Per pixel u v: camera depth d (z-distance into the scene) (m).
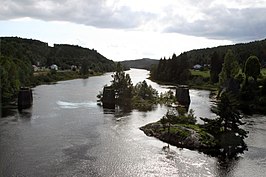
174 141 68.00
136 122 88.69
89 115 98.25
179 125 74.75
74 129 79.12
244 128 81.88
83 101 127.00
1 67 127.94
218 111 67.69
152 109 112.56
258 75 136.62
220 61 195.38
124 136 73.19
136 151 62.34
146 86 137.25
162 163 56.00
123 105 120.19
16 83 136.88
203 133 68.50
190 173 51.62
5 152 60.72
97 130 78.50
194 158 58.72
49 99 129.88
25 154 59.78
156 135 72.62
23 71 174.25
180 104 123.88
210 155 60.47
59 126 82.00
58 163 55.53
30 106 111.62
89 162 56.22
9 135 72.38
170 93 142.25
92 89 171.88
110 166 54.50
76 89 170.88
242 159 58.66
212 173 51.88
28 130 77.25
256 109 114.94
